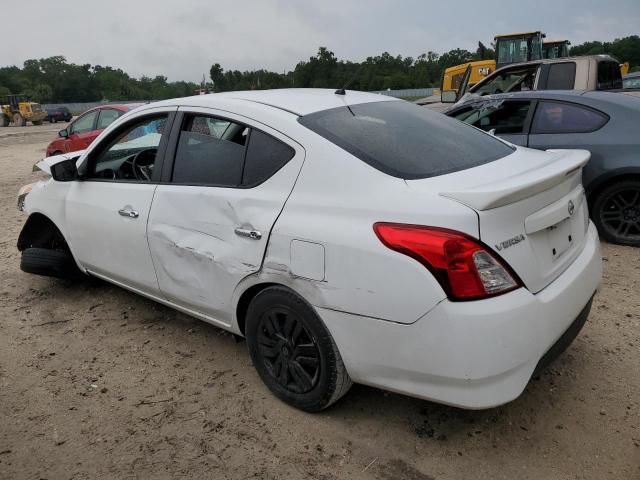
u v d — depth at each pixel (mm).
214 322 3203
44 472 2529
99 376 3305
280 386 2877
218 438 2703
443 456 2506
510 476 2371
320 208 2508
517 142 5488
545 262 2416
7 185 10609
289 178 2674
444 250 2143
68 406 3018
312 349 2650
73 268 4398
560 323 2383
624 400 2818
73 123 11102
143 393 3109
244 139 2924
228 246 2859
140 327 3910
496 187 2197
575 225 2736
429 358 2213
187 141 3244
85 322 4027
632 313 3729
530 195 2305
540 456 2477
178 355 3506
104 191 3729
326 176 2555
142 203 3395
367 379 2479
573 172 2637
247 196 2795
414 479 2385
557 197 2516
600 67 7980
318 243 2447
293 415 2840
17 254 5684
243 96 3201
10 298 4523
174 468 2518
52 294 4570
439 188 2340
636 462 2410
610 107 5078
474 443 2576
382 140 2730
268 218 2670
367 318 2338
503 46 13297
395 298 2242
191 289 3162
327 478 2414
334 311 2439
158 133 3461
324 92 3340
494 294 2164
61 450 2670
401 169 2510
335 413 2836
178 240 3141
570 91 5504
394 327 2271
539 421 2701
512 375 2191
